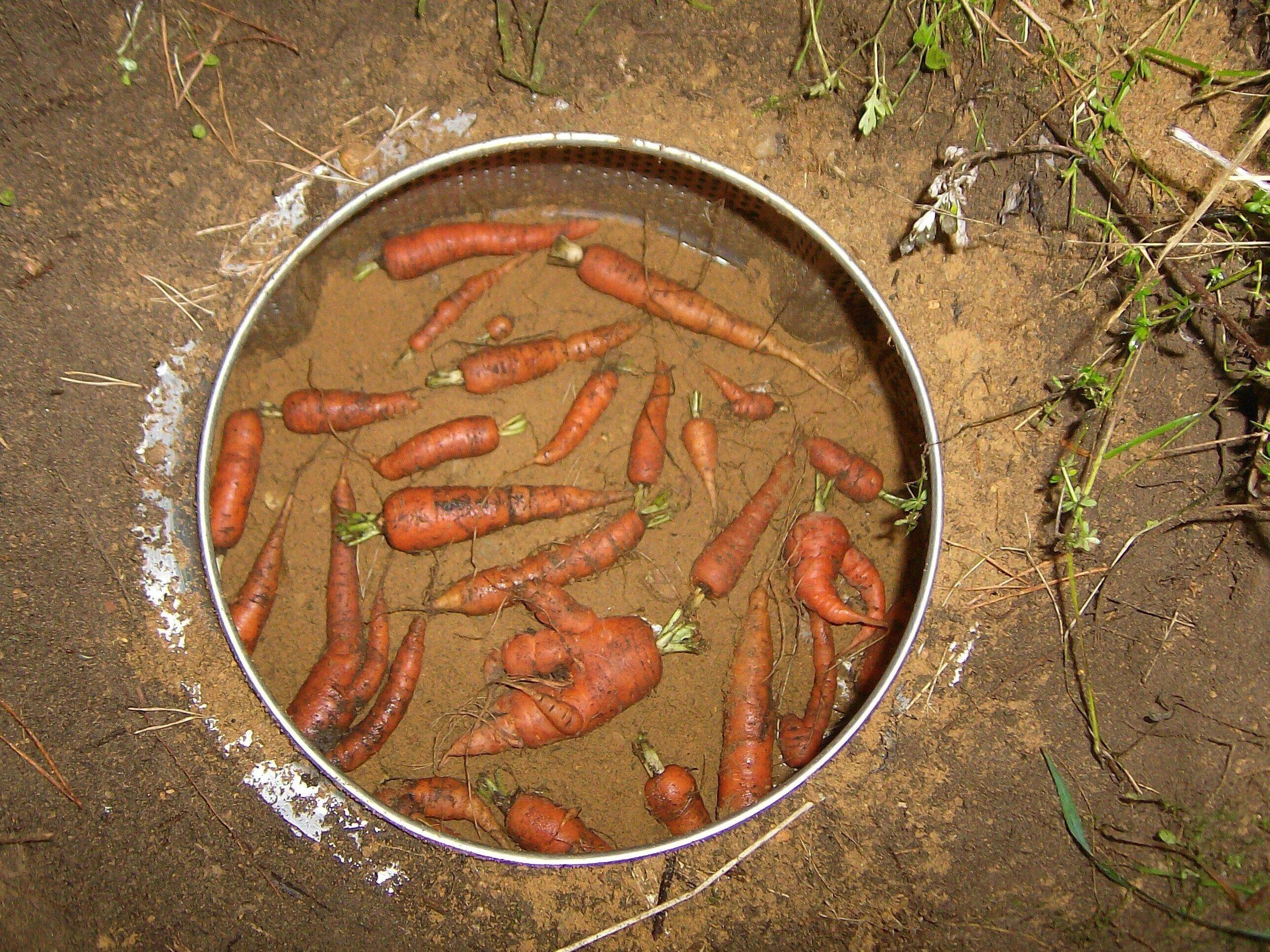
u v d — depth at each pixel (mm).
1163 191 656
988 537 687
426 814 711
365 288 735
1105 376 674
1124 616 684
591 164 698
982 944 682
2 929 646
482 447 732
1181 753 683
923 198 685
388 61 681
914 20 663
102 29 658
